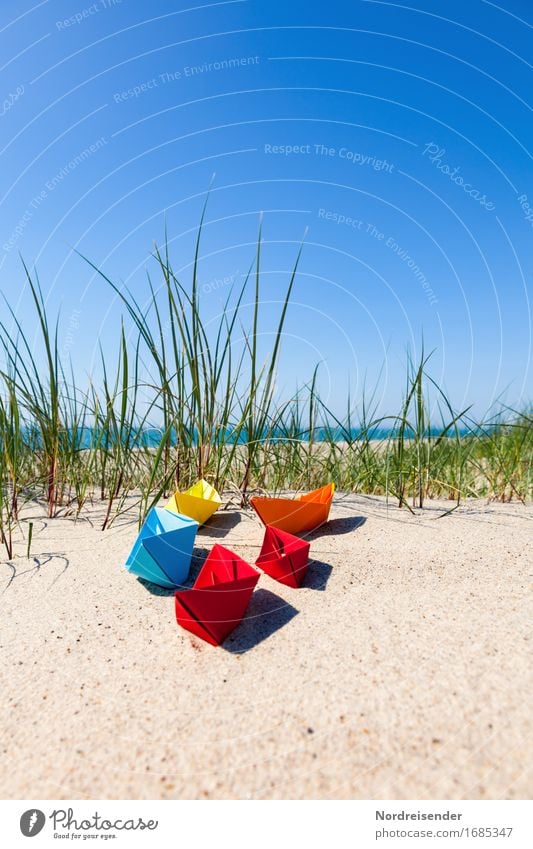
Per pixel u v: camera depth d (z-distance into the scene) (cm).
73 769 92
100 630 133
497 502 262
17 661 122
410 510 219
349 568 157
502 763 86
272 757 91
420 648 115
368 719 97
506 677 103
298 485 279
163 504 242
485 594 137
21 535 214
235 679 111
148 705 105
